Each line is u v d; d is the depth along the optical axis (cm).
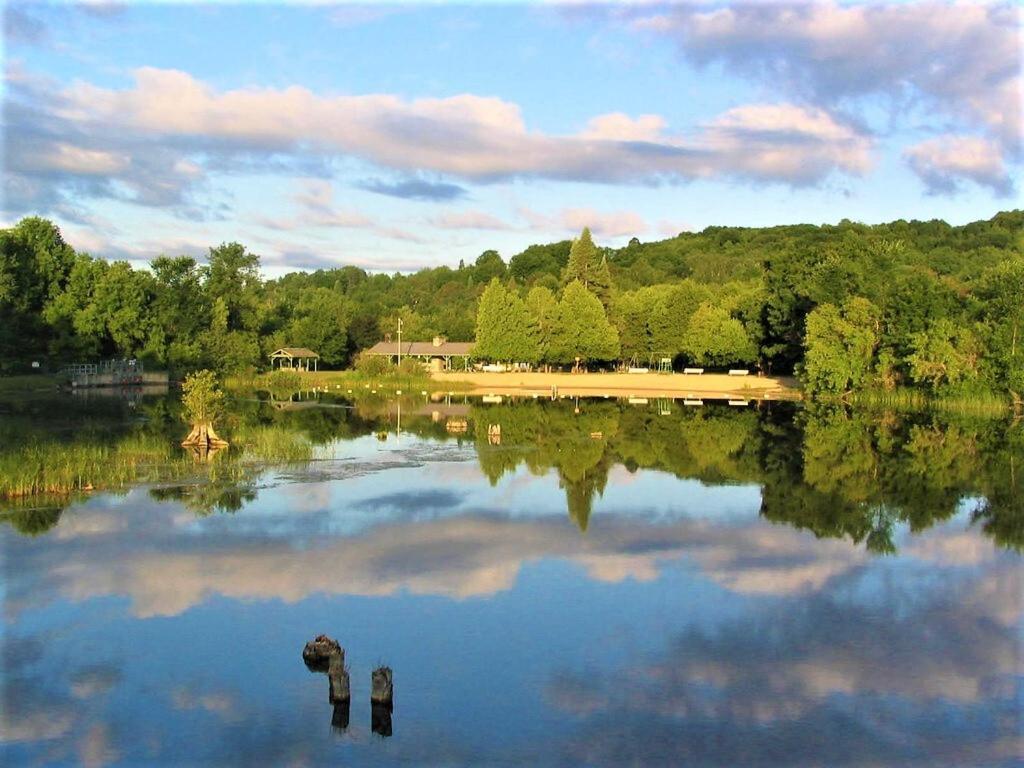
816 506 3362
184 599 2152
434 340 14725
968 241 18250
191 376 4800
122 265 10738
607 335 13412
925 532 2952
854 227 15375
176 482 3575
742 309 12900
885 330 8881
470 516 3078
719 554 2631
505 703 1634
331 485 3603
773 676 1762
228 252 12950
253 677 1734
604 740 1501
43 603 2108
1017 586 2347
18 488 3262
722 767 1417
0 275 9462
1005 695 1684
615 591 2262
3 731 1516
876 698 1667
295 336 13788
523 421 6569
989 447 5206
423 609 2109
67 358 10144
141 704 1619
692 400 9188
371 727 1542
